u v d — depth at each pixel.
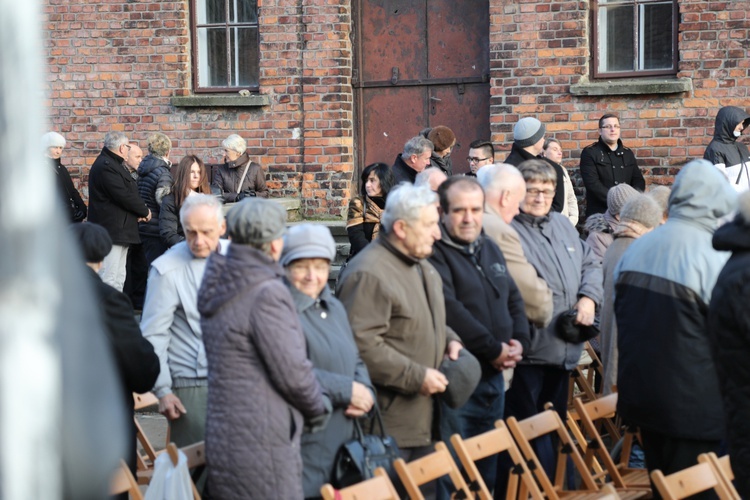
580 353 6.59
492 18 11.13
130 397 5.20
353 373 4.93
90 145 12.32
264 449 4.36
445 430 5.59
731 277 4.45
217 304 4.43
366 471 4.75
